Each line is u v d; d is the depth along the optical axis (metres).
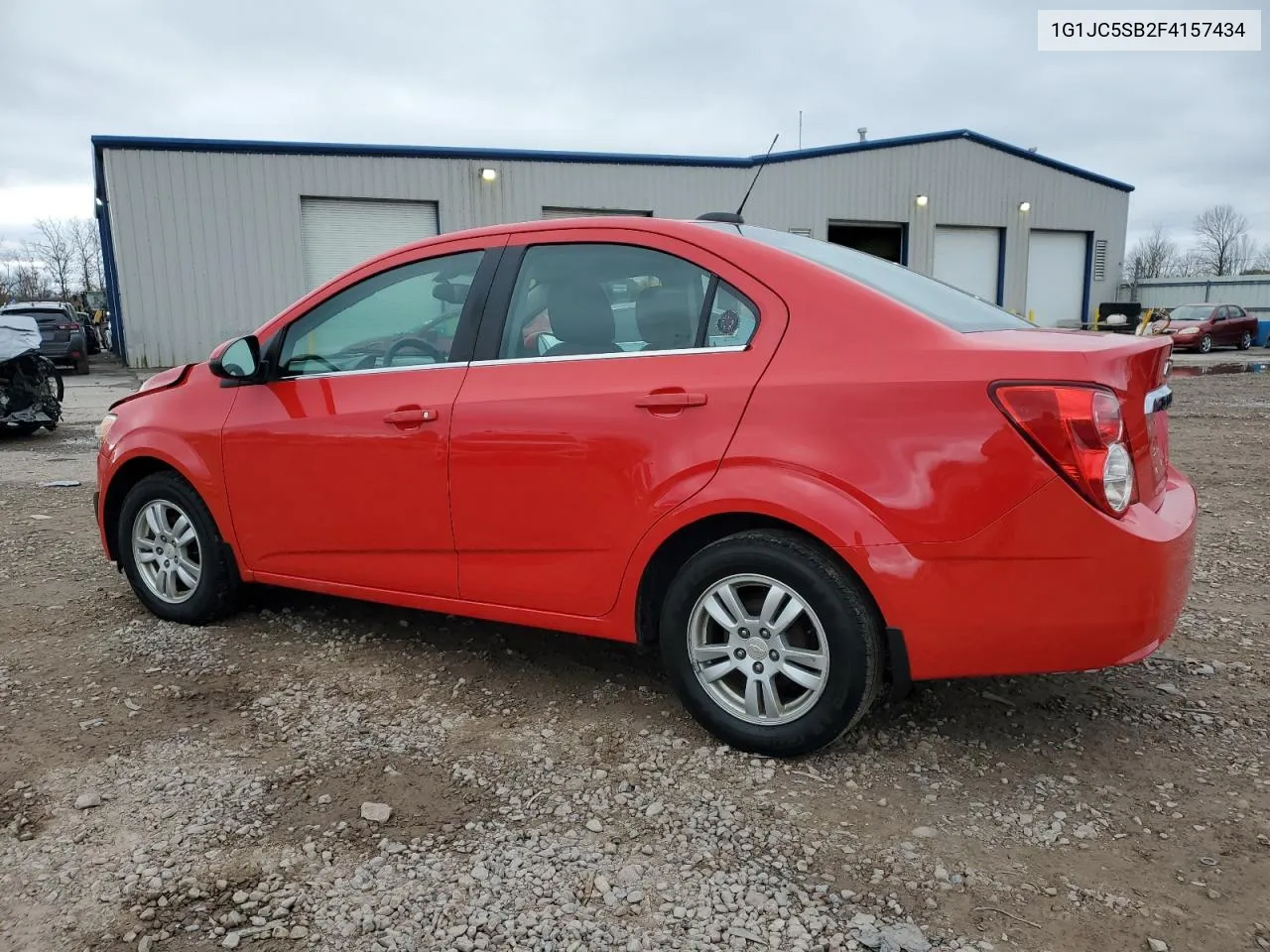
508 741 3.07
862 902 2.24
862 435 2.64
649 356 3.01
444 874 2.35
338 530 3.61
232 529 3.91
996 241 30.53
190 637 4.01
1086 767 2.88
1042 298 31.64
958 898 2.25
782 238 3.32
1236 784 2.77
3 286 65.81
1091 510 2.46
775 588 2.80
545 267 3.28
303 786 2.77
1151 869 2.36
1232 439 10.18
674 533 2.92
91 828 2.54
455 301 3.43
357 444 3.49
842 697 2.74
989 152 29.58
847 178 27.45
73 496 7.30
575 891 2.29
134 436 4.11
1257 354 30.17
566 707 3.32
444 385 3.34
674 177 24.84
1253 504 6.70
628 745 3.03
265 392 3.79
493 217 23.12
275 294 21.48
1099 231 31.88
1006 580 2.54
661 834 2.53
